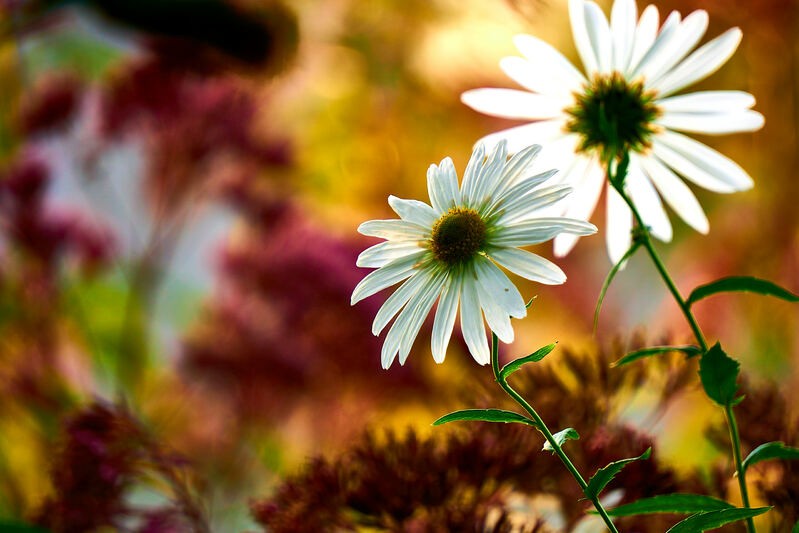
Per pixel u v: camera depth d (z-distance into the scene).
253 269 0.94
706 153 0.54
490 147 0.51
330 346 0.87
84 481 0.59
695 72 0.54
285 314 0.91
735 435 0.49
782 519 0.54
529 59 0.54
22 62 1.04
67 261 1.03
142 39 0.71
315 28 0.96
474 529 0.54
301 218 1.04
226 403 0.91
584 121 0.54
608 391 0.56
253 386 0.89
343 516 0.55
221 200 1.04
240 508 0.69
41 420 0.91
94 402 0.60
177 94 1.01
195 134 1.04
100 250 1.04
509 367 0.48
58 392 0.94
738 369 0.49
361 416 0.83
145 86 1.00
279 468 0.83
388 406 0.84
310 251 0.95
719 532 0.55
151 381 1.00
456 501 0.54
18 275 1.02
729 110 0.54
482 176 0.50
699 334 0.50
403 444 0.55
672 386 0.57
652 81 0.54
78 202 1.04
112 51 1.03
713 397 0.49
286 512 0.55
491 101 0.54
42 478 0.80
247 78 0.69
